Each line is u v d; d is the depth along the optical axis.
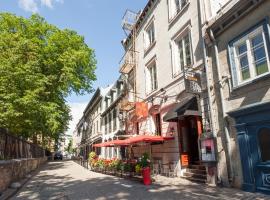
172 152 14.25
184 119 13.98
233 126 9.70
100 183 12.47
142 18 20.39
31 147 21.16
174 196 8.45
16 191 10.44
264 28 8.69
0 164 9.60
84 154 55.22
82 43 25.83
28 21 23.66
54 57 22.72
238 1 9.28
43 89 18.45
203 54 11.67
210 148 10.65
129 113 22.30
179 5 14.99
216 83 10.74
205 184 10.77
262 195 8.00
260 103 8.28
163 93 15.83
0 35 19.48
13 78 16.27
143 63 19.81
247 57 9.46
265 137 8.40
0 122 16.55
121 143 15.72
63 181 13.71
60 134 32.16
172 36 15.16
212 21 11.08
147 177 11.51
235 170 9.54
